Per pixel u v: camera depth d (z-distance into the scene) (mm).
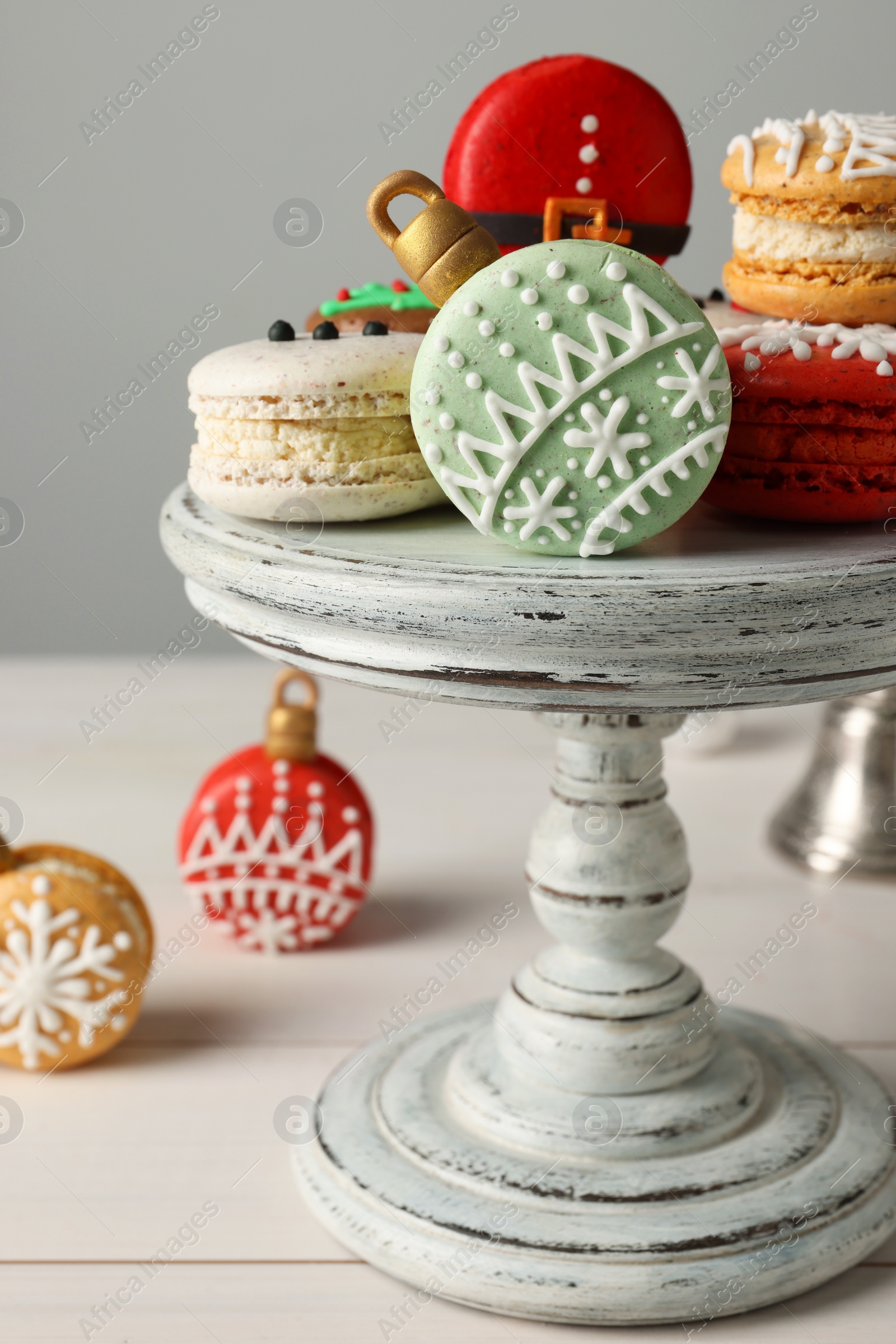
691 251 881
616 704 468
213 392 496
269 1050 584
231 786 611
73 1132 556
